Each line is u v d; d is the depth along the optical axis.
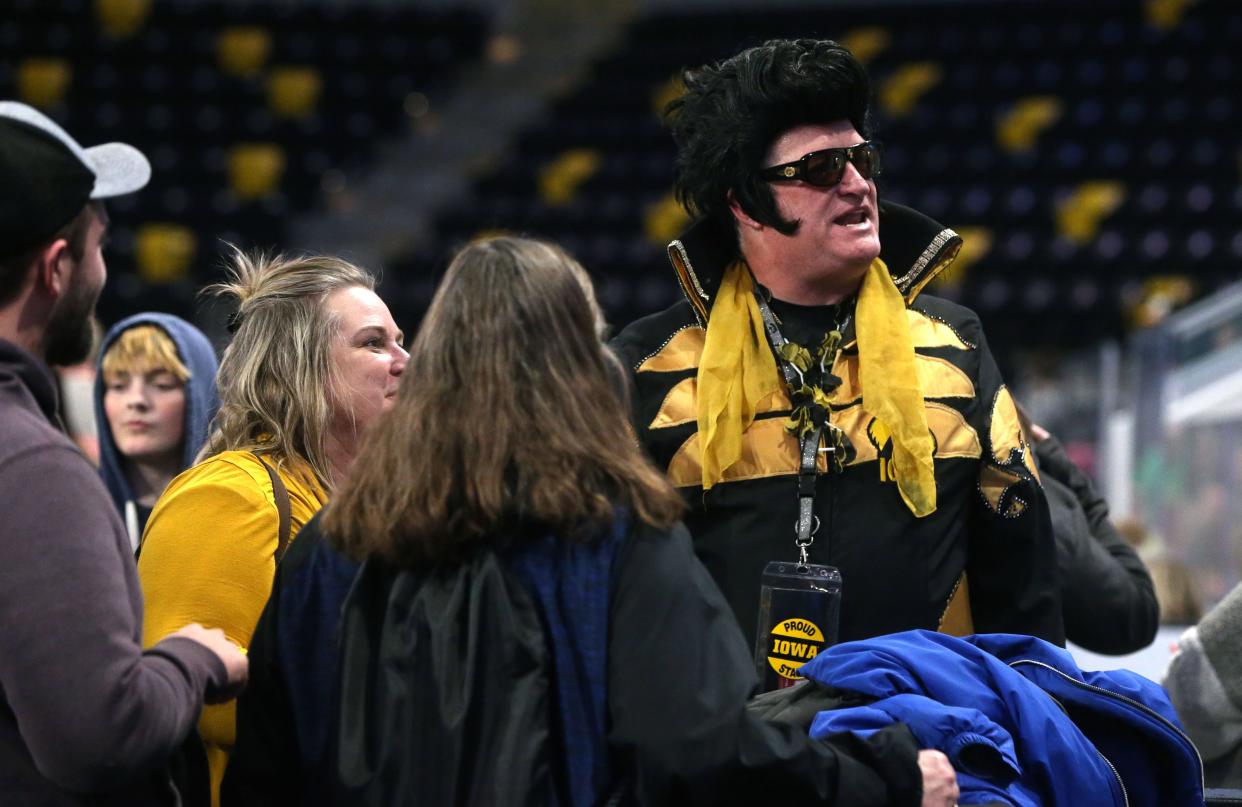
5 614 3.23
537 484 3.51
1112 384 14.64
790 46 4.83
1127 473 13.82
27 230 3.47
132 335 7.12
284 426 4.84
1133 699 4.24
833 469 4.79
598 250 25.91
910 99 28.62
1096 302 23.70
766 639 4.48
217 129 28.72
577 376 3.66
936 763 3.65
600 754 3.49
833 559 4.75
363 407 4.94
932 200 25.95
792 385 4.86
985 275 24.55
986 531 4.93
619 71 31.28
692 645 3.49
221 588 4.47
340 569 3.88
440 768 3.44
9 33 29.88
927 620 4.77
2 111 3.57
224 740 4.58
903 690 3.95
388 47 31.62
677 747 3.39
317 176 28.31
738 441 4.80
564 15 33.41
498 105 30.75
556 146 29.27
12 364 3.48
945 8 30.88
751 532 4.80
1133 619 5.79
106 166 3.85
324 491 4.87
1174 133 26.98
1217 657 5.08
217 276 25.39
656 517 3.62
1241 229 25.00
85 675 3.22
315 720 3.85
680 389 4.96
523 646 3.49
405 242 27.34
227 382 4.98
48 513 3.30
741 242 5.07
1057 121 27.44
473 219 27.31
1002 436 4.91
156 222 26.48
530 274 3.68
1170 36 29.05
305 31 31.66
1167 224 25.14
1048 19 30.17
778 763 3.42
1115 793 3.99
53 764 3.25
